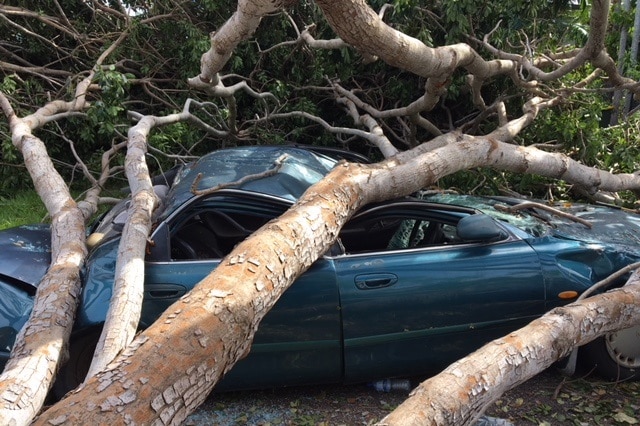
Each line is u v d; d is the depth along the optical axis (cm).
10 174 722
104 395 190
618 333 324
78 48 720
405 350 315
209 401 329
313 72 676
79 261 326
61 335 269
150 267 305
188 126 674
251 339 252
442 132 664
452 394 220
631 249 340
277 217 315
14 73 689
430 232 353
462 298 311
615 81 519
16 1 729
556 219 378
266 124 662
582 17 643
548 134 605
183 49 687
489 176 566
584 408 306
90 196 546
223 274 255
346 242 363
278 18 677
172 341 214
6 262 331
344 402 327
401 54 409
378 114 598
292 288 302
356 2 357
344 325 305
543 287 317
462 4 556
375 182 360
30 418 222
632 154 585
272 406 323
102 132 616
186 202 325
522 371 248
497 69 518
